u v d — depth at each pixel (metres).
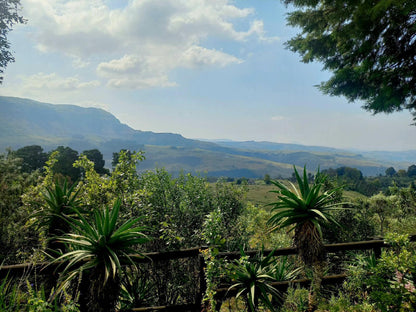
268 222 3.57
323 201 3.43
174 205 5.66
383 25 5.29
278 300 3.36
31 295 2.56
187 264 4.30
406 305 2.88
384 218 8.62
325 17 6.22
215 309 3.22
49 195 3.96
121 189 4.98
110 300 2.74
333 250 3.62
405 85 6.38
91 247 2.82
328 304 3.30
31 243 4.62
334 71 7.39
